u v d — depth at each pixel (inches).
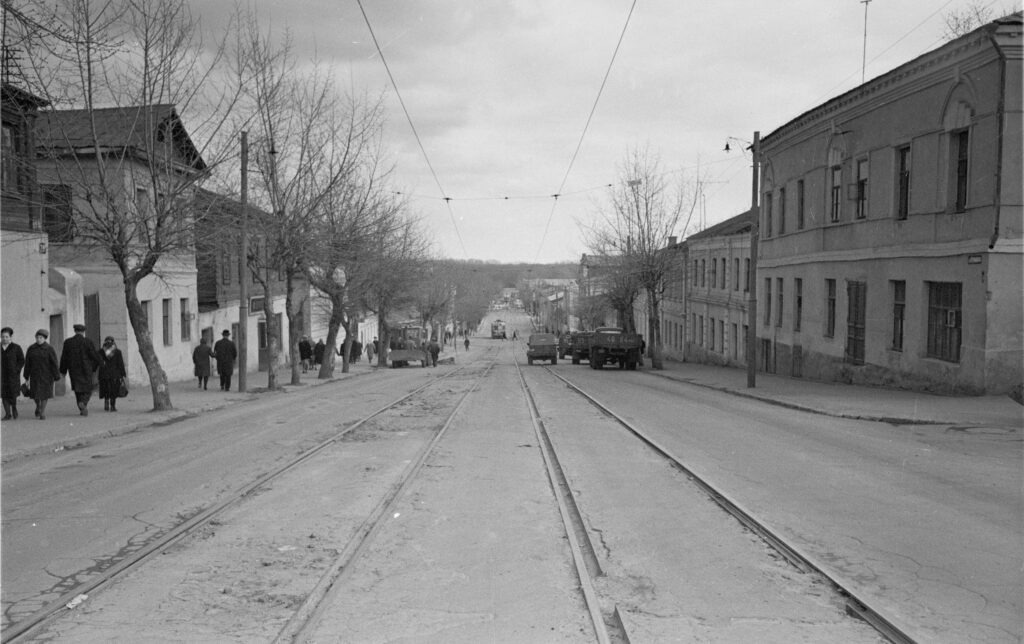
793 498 341.7
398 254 1691.7
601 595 224.2
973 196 690.8
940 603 215.9
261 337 1630.2
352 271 1293.1
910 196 802.2
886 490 356.8
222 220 890.1
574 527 298.5
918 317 783.7
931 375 756.0
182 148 721.0
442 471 409.7
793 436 530.9
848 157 952.9
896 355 829.8
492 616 208.2
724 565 251.0
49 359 613.6
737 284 1619.1
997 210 658.8
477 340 5177.2
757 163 935.0
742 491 355.9
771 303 1273.4
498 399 835.4
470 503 336.2
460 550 267.6
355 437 536.1
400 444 502.0
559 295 5073.8
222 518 311.4
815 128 1045.8
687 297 2017.7
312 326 2121.1
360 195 1216.8
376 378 1310.3
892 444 492.1
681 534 287.4
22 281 743.1
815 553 262.1
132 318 667.4
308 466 424.2
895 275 831.7
